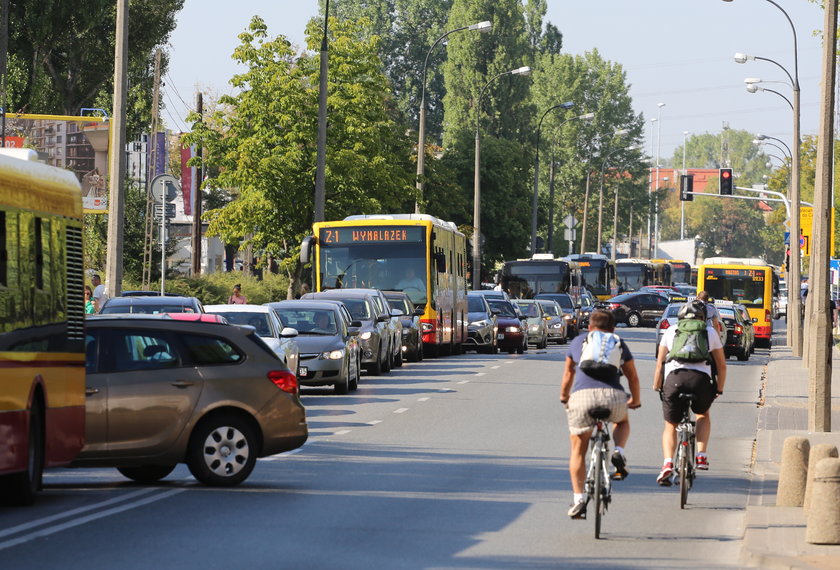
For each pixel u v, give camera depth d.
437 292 118.06
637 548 33.31
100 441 42.50
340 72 141.12
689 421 41.62
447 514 38.03
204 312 74.38
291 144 138.38
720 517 39.00
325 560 30.50
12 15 185.12
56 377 39.75
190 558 30.41
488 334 138.00
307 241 111.94
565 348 157.50
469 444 56.69
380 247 114.75
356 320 97.25
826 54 65.50
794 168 144.25
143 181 180.75
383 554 31.48
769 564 31.08
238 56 140.00
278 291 170.50
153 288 142.00
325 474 46.78
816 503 33.47
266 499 40.56
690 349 40.62
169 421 43.06
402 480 45.28
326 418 67.31
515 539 34.16
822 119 65.25
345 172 138.12
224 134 147.25
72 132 157.00
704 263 179.50
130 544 32.31
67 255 41.44
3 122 115.62
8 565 29.33
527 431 62.03
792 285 154.38
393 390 85.62
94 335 43.28
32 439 38.66
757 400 85.31
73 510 38.00
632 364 35.84
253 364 44.16
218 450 43.41
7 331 36.75
